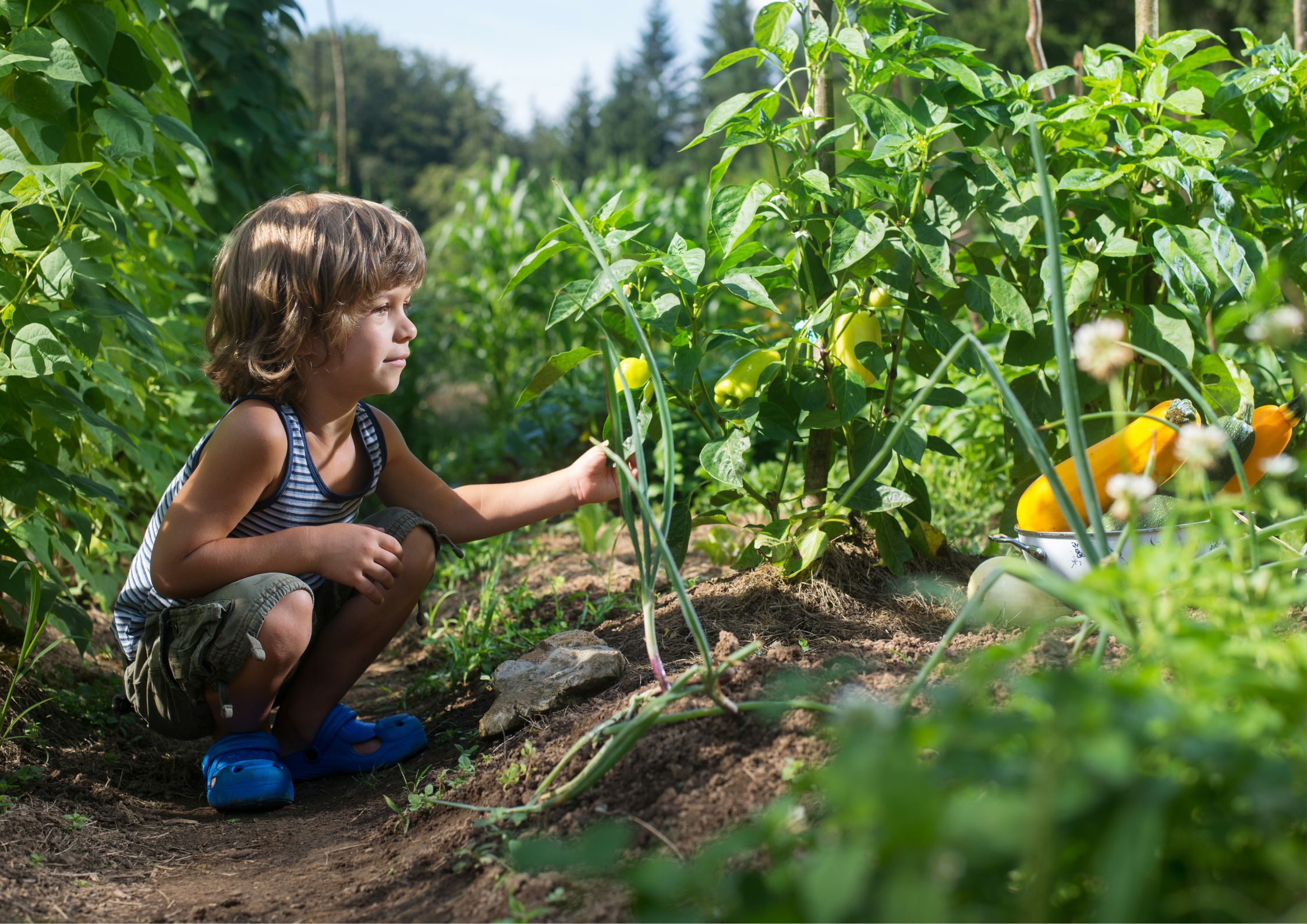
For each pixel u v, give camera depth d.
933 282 1.96
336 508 1.91
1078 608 1.49
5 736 1.78
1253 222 1.96
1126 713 0.63
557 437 4.96
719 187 1.77
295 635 1.74
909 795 0.56
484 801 1.43
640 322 1.72
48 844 1.46
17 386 1.84
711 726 1.28
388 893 1.25
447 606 3.09
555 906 1.06
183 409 3.15
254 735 1.81
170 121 2.13
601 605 2.34
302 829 1.63
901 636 1.54
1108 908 0.56
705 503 3.54
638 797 1.21
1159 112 1.83
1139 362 1.88
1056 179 1.92
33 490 1.87
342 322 1.73
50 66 1.75
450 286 7.79
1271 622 0.84
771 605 1.84
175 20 4.25
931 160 1.75
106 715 2.14
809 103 1.88
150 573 1.85
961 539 2.68
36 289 1.88
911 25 1.82
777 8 1.83
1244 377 1.69
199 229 4.31
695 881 0.69
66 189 1.67
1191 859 0.68
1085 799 0.60
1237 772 0.62
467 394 9.18
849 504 1.74
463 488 2.12
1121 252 1.75
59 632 2.54
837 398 1.76
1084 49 1.95
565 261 6.80
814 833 0.91
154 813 1.71
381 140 55.28
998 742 0.68
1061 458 1.93
